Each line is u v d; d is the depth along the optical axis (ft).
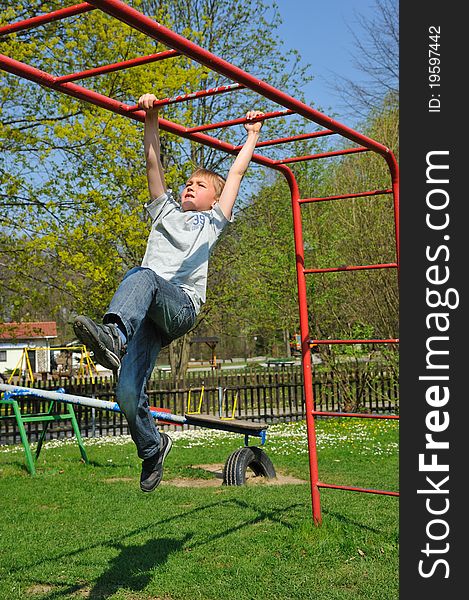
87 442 44.04
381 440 39.47
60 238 43.65
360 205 56.65
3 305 46.47
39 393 31.42
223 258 70.49
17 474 30.32
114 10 8.75
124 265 55.62
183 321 9.93
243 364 166.71
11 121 43.86
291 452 35.37
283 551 16.07
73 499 24.04
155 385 54.85
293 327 62.23
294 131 66.44
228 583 14.14
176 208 11.09
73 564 15.78
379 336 55.67
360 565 14.98
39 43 41.04
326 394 56.65
